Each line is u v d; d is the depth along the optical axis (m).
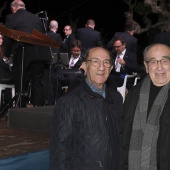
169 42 5.00
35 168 3.01
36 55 4.89
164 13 10.55
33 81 5.07
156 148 2.18
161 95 2.24
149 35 10.88
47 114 3.90
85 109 2.30
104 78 2.40
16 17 4.89
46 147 3.34
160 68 2.24
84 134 2.28
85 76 2.47
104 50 2.41
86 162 2.26
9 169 2.80
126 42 6.14
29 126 4.05
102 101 2.37
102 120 2.31
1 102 5.48
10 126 4.19
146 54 2.31
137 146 2.25
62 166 2.22
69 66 6.25
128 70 5.91
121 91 5.42
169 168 2.12
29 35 4.50
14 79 4.91
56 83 5.82
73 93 2.34
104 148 2.28
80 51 6.26
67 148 2.26
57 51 6.54
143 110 2.27
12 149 3.23
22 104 4.86
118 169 2.36
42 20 5.20
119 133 2.40
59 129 2.26
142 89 2.33
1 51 5.45
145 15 10.98
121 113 2.44
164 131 2.14
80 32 7.09
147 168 2.17
